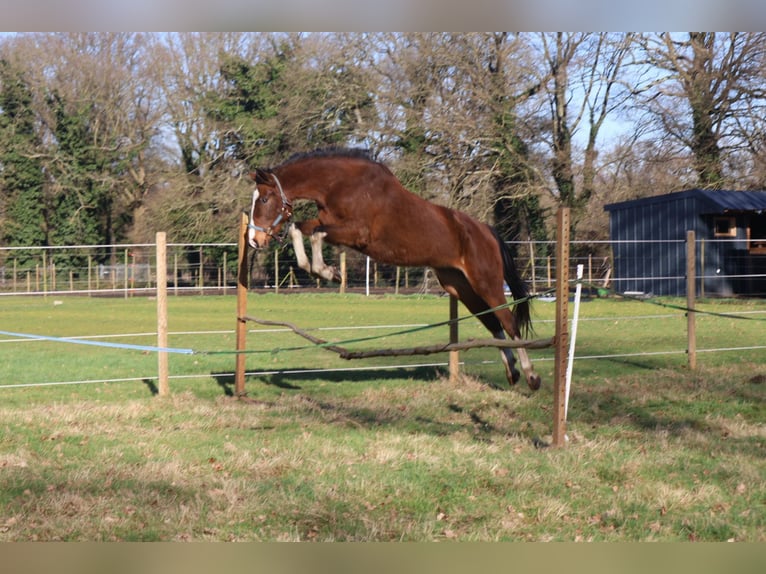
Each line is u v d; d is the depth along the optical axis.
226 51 38.38
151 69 40.69
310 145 33.19
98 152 41.75
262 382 10.14
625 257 27.50
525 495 5.38
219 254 34.06
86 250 39.78
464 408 8.55
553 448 6.66
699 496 5.36
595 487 5.61
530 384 8.64
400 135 29.81
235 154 37.88
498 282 8.36
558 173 32.06
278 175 7.68
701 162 31.59
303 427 7.57
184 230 34.44
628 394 9.02
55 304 24.91
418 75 29.86
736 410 8.26
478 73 29.61
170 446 6.76
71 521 4.86
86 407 8.27
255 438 7.07
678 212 25.56
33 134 42.31
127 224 44.25
